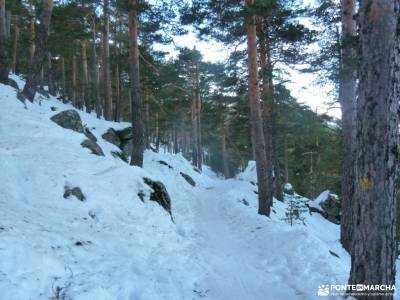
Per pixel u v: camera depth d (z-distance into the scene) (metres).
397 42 5.16
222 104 25.20
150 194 9.87
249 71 14.02
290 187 26.19
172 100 36.12
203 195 20.89
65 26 25.94
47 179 8.22
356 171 5.43
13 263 4.71
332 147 23.56
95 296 4.72
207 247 9.00
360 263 5.31
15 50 34.22
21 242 5.19
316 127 18.91
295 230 9.62
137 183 9.87
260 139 13.93
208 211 15.44
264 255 8.74
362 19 5.30
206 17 14.75
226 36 15.38
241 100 23.42
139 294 5.38
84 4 26.42
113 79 36.00
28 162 8.63
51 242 5.69
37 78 15.14
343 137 11.11
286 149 32.97
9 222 5.79
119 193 9.08
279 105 20.50
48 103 19.38
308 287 6.57
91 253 6.00
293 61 16.59
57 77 43.22
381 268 5.10
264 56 16.80
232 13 13.06
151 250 7.36
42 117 12.76
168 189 18.70
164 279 6.10
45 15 14.92
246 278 6.97
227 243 9.89
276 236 9.74
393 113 5.12
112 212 8.31
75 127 13.85
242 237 10.70
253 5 12.58
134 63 14.73
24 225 5.93
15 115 11.54
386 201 5.09
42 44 14.91
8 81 15.63
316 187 34.22
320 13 14.10
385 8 5.08
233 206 15.29
